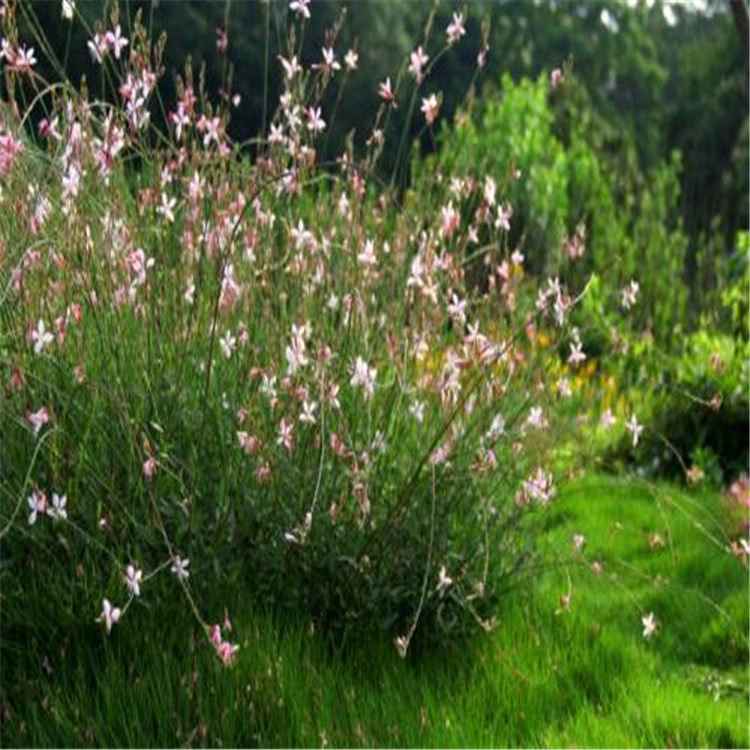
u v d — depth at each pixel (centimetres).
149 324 419
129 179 461
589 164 1360
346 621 433
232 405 425
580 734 404
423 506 436
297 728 384
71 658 396
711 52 3444
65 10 427
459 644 451
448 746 389
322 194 489
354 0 2067
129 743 370
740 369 743
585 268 1216
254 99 1532
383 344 462
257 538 427
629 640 491
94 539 395
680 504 670
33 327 397
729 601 535
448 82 2550
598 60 3556
